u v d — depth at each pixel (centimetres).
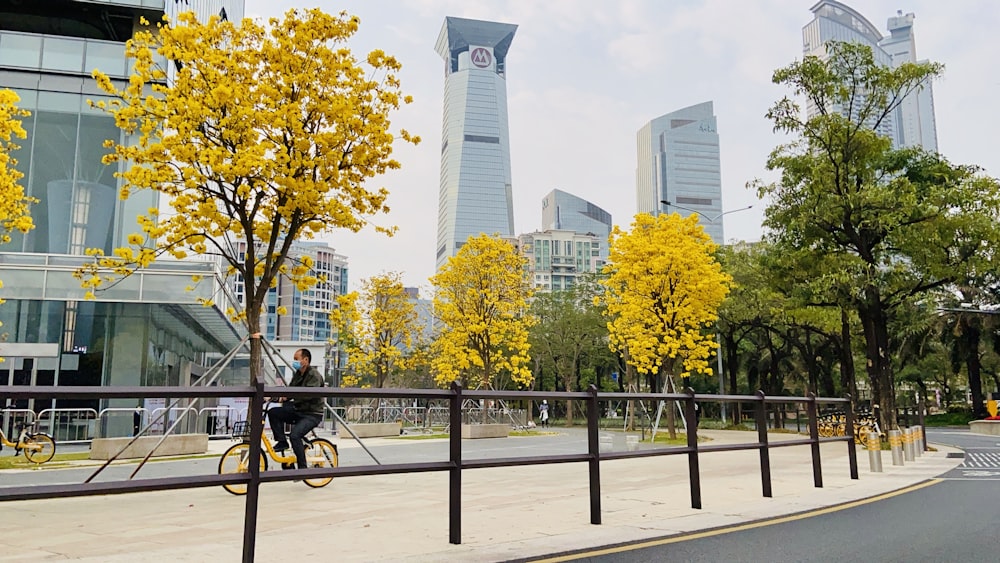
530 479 1182
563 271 15588
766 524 716
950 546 603
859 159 2175
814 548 590
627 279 2586
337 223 1273
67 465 1388
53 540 612
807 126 2186
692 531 666
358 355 3284
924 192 2184
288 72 1243
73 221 2317
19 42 2362
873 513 799
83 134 2378
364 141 1266
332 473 491
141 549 570
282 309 1331
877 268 2159
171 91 1202
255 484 458
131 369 2209
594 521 696
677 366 4206
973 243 2050
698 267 2473
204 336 3103
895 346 4712
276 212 1284
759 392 937
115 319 2223
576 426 5047
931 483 1146
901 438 1569
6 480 1123
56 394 379
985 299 4306
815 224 2130
